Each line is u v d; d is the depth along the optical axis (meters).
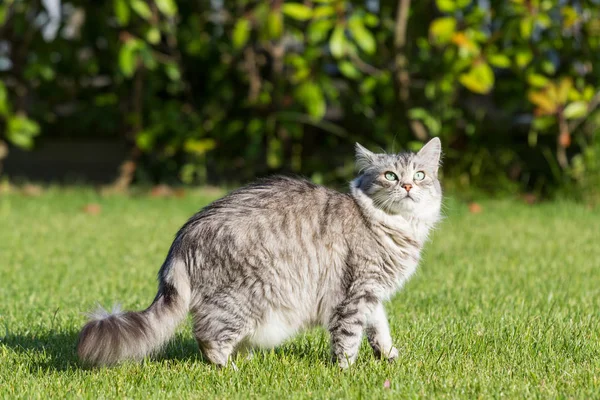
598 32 13.52
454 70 13.02
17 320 7.14
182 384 5.37
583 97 13.13
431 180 6.25
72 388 5.29
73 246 10.65
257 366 5.74
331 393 5.14
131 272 9.09
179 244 5.73
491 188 14.84
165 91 16.34
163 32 15.32
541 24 12.77
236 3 14.74
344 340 5.72
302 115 14.56
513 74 14.57
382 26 14.30
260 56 15.43
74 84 15.83
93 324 5.21
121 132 16.34
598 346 6.18
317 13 12.44
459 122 14.77
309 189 5.98
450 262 9.73
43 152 17.38
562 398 4.93
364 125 15.23
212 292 5.58
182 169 16.16
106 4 14.17
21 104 15.23
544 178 15.05
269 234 5.61
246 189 5.96
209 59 15.52
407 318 7.17
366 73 14.37
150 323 5.43
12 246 10.61
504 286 8.42
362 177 6.16
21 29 14.55
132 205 13.95
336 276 5.74
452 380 5.32
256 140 14.71
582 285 8.48
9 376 5.57
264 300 5.59
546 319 6.90
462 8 12.99
